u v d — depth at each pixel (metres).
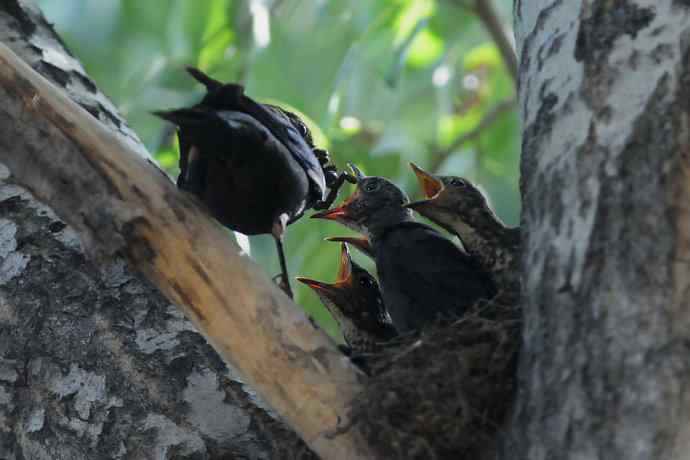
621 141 5.52
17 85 6.45
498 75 16.69
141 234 6.33
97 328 6.94
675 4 5.84
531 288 5.50
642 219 5.28
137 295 7.06
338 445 5.90
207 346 6.88
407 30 13.88
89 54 13.41
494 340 5.86
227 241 6.31
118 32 13.46
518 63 6.53
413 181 13.64
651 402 4.91
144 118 13.46
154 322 6.97
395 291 7.33
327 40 13.52
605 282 5.22
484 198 7.45
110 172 6.40
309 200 7.12
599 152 5.54
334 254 12.61
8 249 7.32
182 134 6.61
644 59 5.73
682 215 5.25
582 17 6.03
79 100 8.37
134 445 6.57
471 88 17.02
